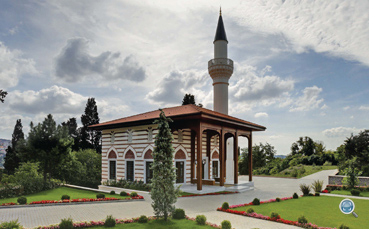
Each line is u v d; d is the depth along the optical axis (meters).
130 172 28.28
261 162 59.09
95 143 52.62
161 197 12.94
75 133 53.75
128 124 27.31
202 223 12.38
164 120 13.81
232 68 35.91
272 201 19.47
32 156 27.75
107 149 31.45
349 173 26.61
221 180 26.42
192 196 21.62
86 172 38.44
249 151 32.31
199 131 23.16
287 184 33.47
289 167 54.22
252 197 22.22
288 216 14.72
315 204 18.39
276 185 32.41
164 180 13.15
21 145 27.72
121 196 21.36
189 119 23.77
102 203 18.05
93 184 35.16
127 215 14.31
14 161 53.03
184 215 13.80
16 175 29.61
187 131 28.03
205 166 30.52
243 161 58.53
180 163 27.03
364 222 13.49
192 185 26.69
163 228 11.62
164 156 13.34
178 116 23.09
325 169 47.47
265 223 13.27
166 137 13.60
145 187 24.66
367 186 25.91
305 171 46.97
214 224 12.29
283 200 20.23
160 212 14.05
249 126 29.47
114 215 14.27
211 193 23.33
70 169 35.16
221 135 26.58
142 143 27.22
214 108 35.75
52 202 16.92
